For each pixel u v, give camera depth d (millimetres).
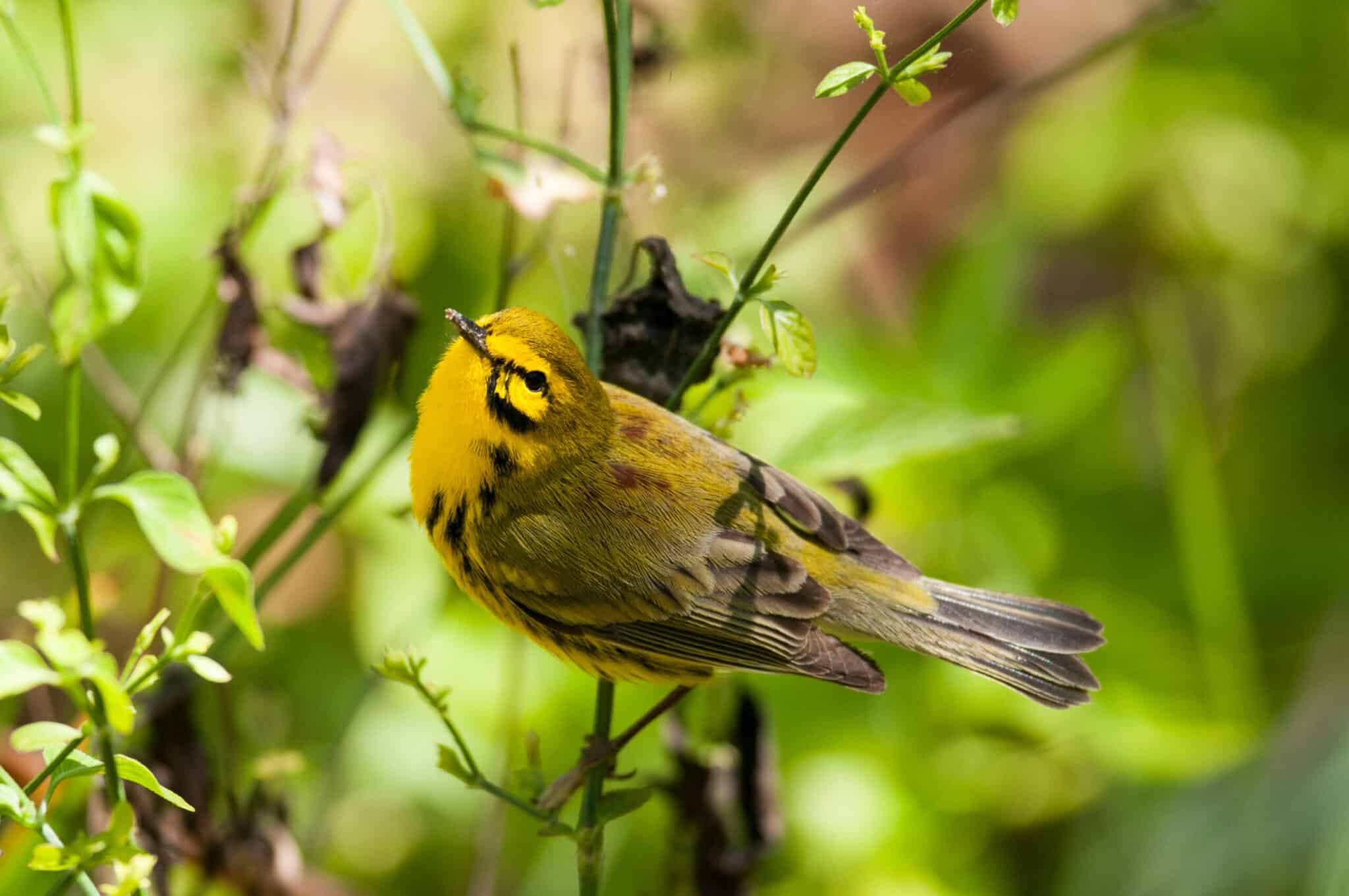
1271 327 14461
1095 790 11648
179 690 8117
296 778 10742
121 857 4695
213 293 8672
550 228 10109
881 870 10805
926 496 11242
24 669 4379
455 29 12406
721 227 11922
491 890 9984
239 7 12406
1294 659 13141
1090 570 12422
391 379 8594
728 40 12312
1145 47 13773
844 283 12656
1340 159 14180
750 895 8703
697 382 8023
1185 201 14055
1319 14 13852
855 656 8078
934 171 13055
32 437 11555
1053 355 12047
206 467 9945
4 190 11766
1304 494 14070
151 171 12078
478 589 8344
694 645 8164
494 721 10766
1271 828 11133
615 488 8094
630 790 6973
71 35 5152
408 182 12250
